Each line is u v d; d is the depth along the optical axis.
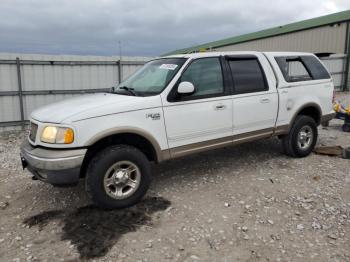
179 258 3.06
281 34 27.16
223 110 4.76
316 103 6.00
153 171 5.45
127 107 3.97
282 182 4.84
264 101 5.23
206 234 3.45
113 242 3.33
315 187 4.61
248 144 6.92
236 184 4.80
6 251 3.24
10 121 10.64
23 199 4.54
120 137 4.11
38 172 3.83
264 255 3.08
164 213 3.93
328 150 6.27
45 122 3.82
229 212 3.93
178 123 4.36
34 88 10.89
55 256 3.13
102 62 11.97
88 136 3.71
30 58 10.64
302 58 6.08
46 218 3.93
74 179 3.72
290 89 5.61
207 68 4.71
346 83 21.20
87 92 11.88
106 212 3.98
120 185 3.99
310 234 3.41
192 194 4.48
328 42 22.94
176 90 4.35
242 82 5.04
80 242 3.36
